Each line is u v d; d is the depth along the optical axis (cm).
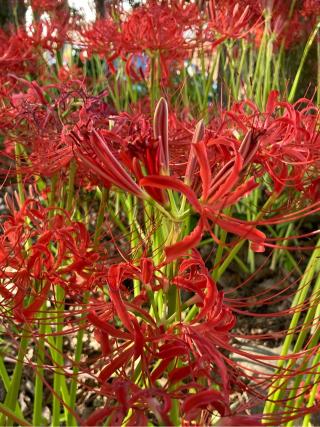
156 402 25
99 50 84
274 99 40
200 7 89
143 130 37
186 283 31
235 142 33
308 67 121
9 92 63
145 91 121
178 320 30
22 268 36
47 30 82
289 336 52
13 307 34
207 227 28
